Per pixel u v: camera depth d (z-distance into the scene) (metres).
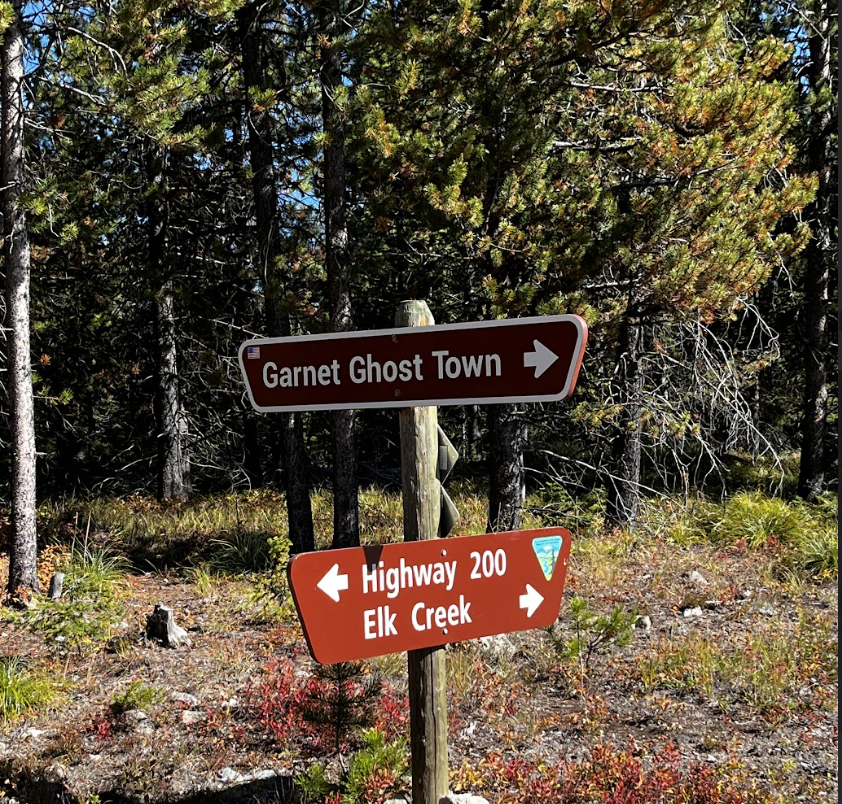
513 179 9.12
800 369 18.23
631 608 9.55
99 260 16.73
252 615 9.74
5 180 10.38
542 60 8.78
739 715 6.80
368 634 3.23
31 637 8.97
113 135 13.72
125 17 9.71
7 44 10.31
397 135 8.95
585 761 5.85
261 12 11.74
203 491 19.11
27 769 5.79
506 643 8.12
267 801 5.35
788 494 16.36
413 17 9.20
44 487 19.14
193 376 18.30
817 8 14.65
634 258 9.09
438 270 13.03
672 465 18.12
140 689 7.16
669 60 8.84
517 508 10.14
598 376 12.99
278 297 11.69
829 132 15.08
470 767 5.61
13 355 10.27
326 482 18.38
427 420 3.53
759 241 10.20
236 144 12.93
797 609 9.41
